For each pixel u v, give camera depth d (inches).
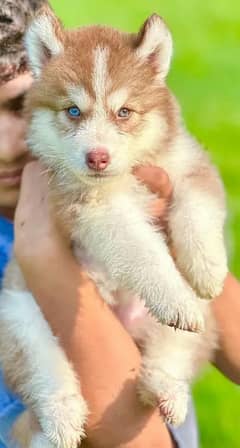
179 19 168.1
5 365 75.2
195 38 163.5
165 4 171.3
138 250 73.0
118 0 171.2
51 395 73.2
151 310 72.4
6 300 76.3
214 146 136.6
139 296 72.9
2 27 75.7
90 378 73.0
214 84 150.8
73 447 72.6
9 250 77.9
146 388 72.8
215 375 102.7
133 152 74.4
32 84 75.5
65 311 73.2
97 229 73.5
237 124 142.0
